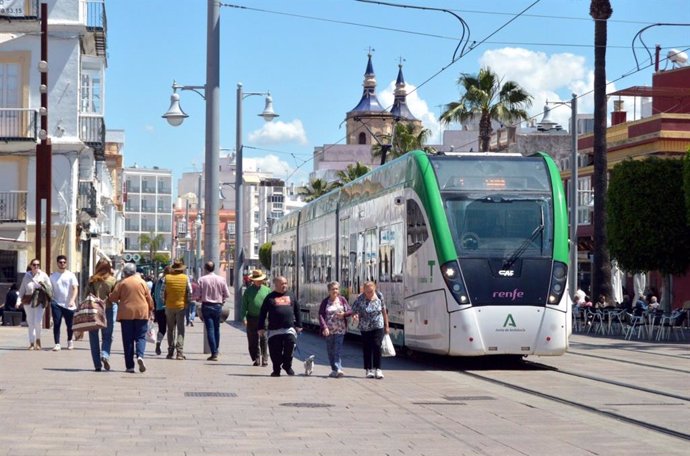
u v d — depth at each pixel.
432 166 25.05
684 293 53.62
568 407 17.45
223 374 22.73
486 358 28.12
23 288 28.66
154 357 27.61
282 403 17.42
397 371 24.41
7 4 47.00
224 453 12.15
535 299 24.05
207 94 30.16
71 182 47.28
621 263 46.75
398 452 12.46
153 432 13.70
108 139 111.56
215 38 30.02
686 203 42.56
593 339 38.56
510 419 15.71
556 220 24.59
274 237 55.72
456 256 23.97
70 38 47.19
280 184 184.62
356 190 32.69
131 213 194.00
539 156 25.47
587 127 85.81
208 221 30.17
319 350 32.88
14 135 46.38
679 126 55.06
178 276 26.75
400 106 169.12
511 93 57.72
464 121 58.47
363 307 22.45
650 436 14.23
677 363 26.73
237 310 54.38
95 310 22.48
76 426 14.10
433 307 24.16
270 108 51.88
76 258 49.94
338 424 14.88
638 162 46.25
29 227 47.50
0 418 14.81
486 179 24.73
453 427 14.75
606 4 46.19
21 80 46.88
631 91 56.56
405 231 26.09
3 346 30.12
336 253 35.81
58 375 21.55
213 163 30.14
